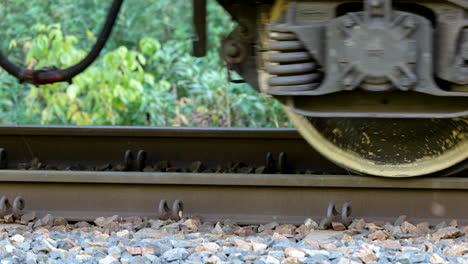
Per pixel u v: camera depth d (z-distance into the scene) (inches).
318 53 203.3
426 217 225.0
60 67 453.1
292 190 227.9
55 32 455.5
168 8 544.4
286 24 202.1
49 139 298.5
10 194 235.5
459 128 216.4
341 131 224.1
